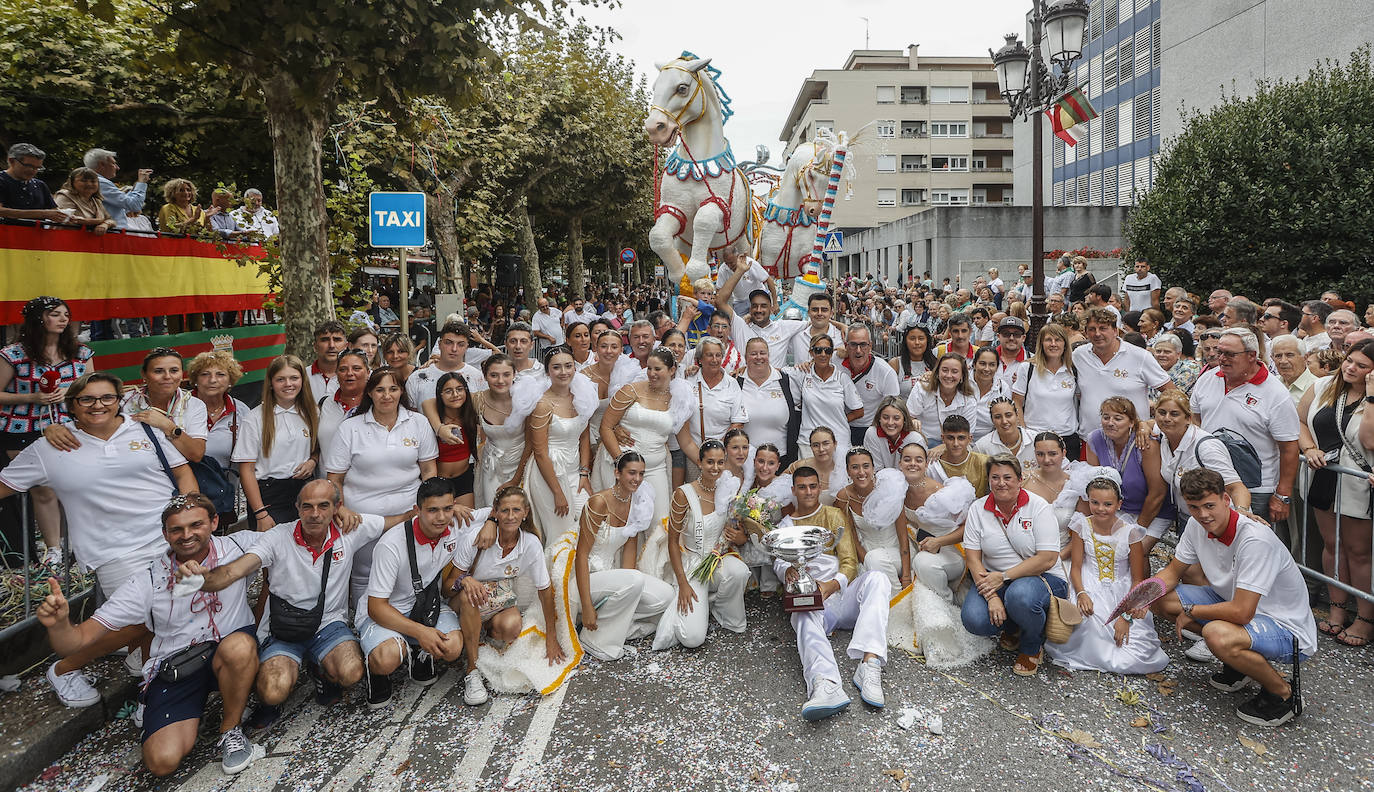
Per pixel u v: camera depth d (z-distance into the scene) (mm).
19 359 4566
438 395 4656
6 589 4043
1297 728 3438
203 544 3377
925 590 4406
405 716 3738
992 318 11055
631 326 6133
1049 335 5312
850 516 4770
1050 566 4047
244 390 8547
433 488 3820
